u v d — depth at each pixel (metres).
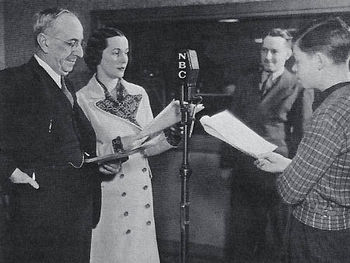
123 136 1.78
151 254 1.93
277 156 1.57
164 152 1.88
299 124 1.77
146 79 1.85
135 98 1.84
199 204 1.99
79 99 1.78
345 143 1.23
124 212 1.88
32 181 1.69
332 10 1.65
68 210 1.77
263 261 1.94
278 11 1.71
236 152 1.90
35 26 1.73
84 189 1.79
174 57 1.82
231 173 1.92
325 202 1.33
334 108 1.25
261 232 1.93
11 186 1.73
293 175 1.29
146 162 1.89
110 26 1.88
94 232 1.86
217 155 1.92
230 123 1.51
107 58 1.79
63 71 1.76
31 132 1.69
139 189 1.88
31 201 1.72
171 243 1.98
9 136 1.68
